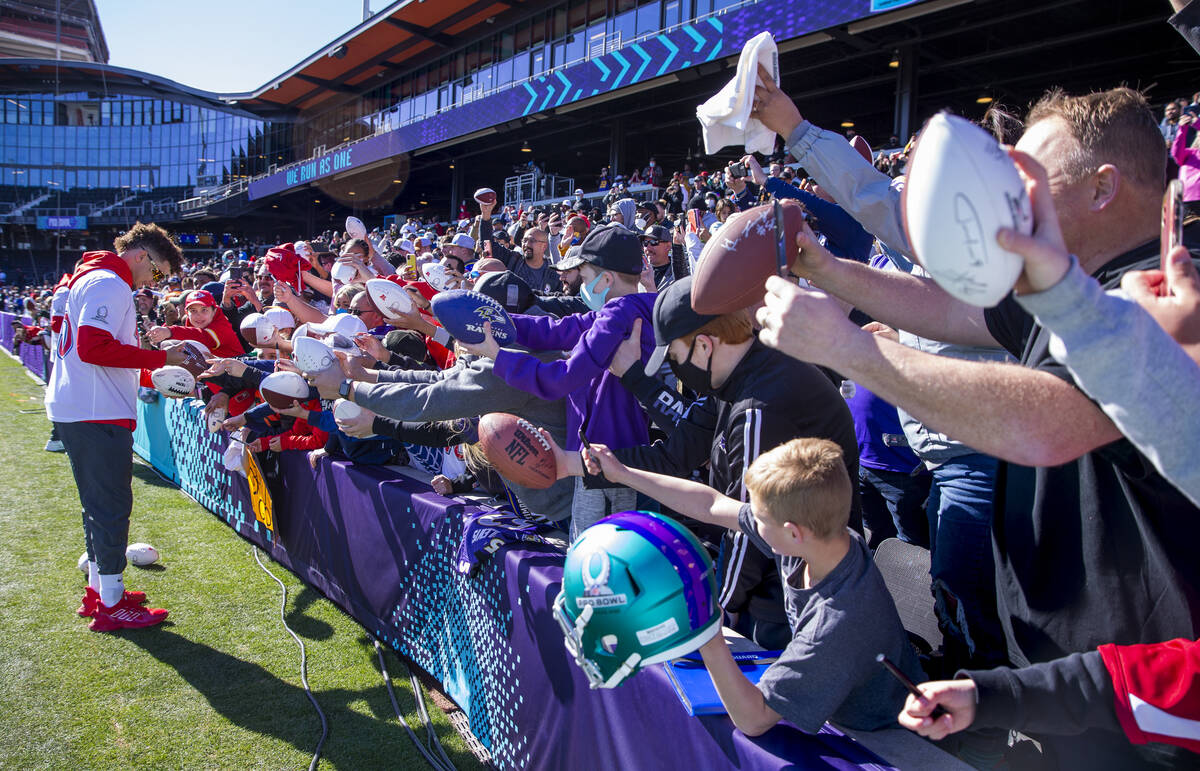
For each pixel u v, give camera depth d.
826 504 1.36
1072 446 1.00
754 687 1.44
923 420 1.03
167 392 3.75
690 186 14.13
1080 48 16.77
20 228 56.38
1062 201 1.21
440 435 2.72
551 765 2.15
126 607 3.62
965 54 17.20
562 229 8.59
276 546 4.45
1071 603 1.29
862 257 2.97
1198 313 0.96
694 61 15.86
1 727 2.77
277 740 2.70
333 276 4.96
